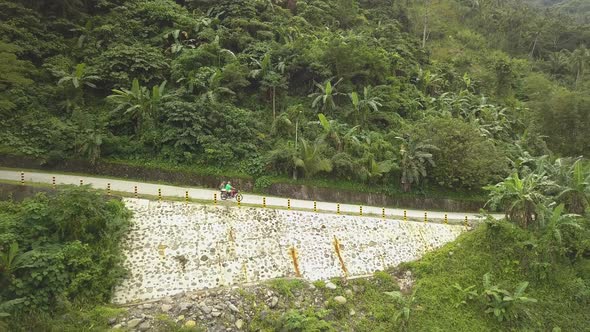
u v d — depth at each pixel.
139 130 21.17
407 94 31.48
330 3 38.62
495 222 18.12
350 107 27.03
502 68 42.62
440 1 64.56
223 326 13.22
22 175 17.34
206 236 16.50
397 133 25.89
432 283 16.78
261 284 15.21
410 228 19.91
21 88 20.73
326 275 16.62
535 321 15.79
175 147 20.89
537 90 44.06
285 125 24.02
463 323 15.38
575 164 19.39
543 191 19.33
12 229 12.89
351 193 22.62
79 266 12.98
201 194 19.39
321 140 23.12
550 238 17.53
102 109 22.30
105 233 14.48
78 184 18.12
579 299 16.83
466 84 39.59
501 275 17.09
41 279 11.85
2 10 22.36
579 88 43.72
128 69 23.11
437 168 23.64
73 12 25.69
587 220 19.11
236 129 22.44
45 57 22.75
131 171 20.20
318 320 14.08
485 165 23.52
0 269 11.45
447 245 19.00
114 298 13.56
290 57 27.33
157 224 16.47
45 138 19.44
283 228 17.84
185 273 15.00
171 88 24.11
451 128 24.05
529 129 33.09
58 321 11.63
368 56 28.28
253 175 21.47
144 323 12.62
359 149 23.84
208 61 25.44
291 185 21.70
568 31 64.25
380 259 18.02
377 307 15.67
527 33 60.75
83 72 21.70
